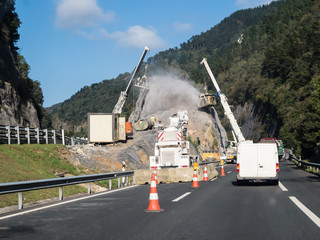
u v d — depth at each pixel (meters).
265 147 19.58
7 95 50.44
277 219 9.12
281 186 19.23
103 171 30.97
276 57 141.00
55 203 12.97
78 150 34.47
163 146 28.27
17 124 50.19
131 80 64.31
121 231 7.86
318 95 52.44
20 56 73.25
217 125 87.62
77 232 7.85
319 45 124.94
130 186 21.11
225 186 19.66
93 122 43.88
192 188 18.53
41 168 23.27
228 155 62.38
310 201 12.71
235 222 8.76
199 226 8.28
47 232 7.91
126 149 39.09
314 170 35.38
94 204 12.55
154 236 7.30
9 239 7.27
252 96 149.88
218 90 77.75
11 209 12.50
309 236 7.19
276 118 121.88
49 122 91.75
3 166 19.59
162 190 17.64
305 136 57.44
